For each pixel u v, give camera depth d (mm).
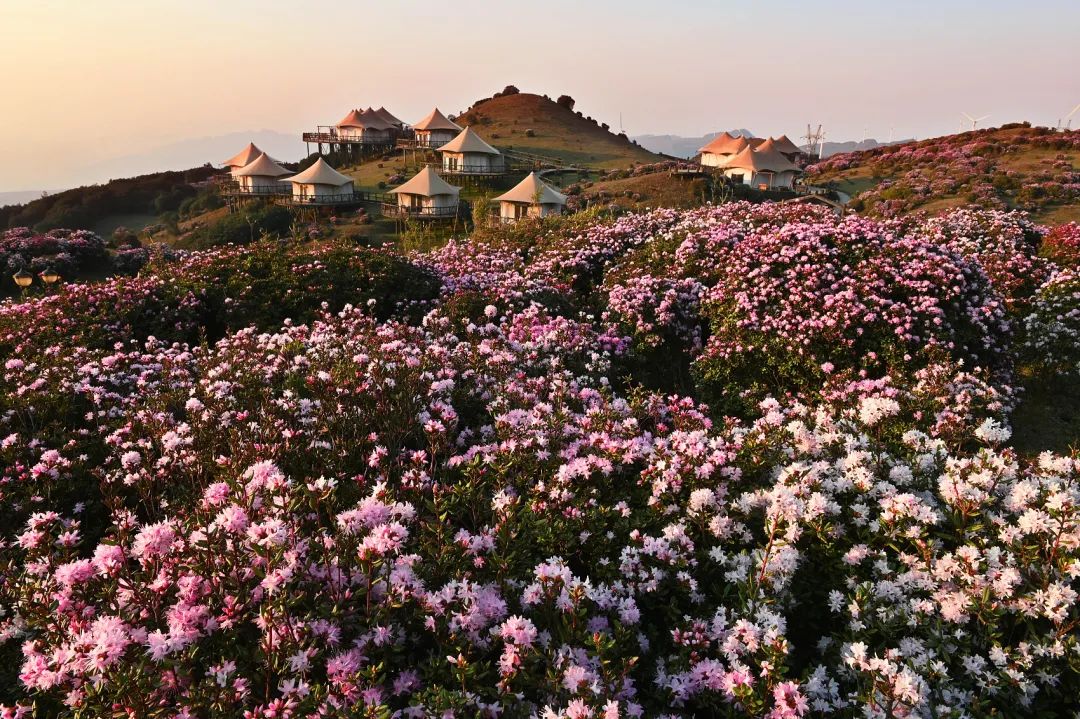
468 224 57625
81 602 3602
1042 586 3961
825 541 4504
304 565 3699
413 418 6910
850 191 56406
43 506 6168
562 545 4715
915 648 3832
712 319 13375
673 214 21703
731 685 3389
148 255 39219
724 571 4691
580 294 17719
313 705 3035
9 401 8086
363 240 51844
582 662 3555
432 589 4027
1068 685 3662
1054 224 31891
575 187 64875
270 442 6203
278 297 14805
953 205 36531
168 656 3320
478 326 12742
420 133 93625
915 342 11344
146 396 8664
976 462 5332
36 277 33531
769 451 5840
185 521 4293
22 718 3340
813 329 11547
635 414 7875
